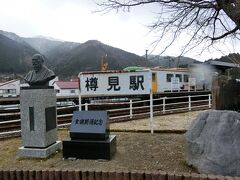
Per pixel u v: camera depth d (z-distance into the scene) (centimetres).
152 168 625
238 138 547
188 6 723
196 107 2081
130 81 2381
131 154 740
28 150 745
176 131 1060
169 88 2562
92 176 516
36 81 762
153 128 1158
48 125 773
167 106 2130
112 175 511
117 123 1403
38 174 535
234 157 535
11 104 2194
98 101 2559
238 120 559
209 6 711
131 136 971
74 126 710
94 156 696
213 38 782
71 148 709
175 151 756
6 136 1047
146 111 1877
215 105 783
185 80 2812
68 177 526
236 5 668
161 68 2442
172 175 489
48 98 774
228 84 809
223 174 532
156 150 773
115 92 2456
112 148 715
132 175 503
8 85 4059
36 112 750
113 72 2459
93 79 2553
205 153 563
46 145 757
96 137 696
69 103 2488
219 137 551
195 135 602
